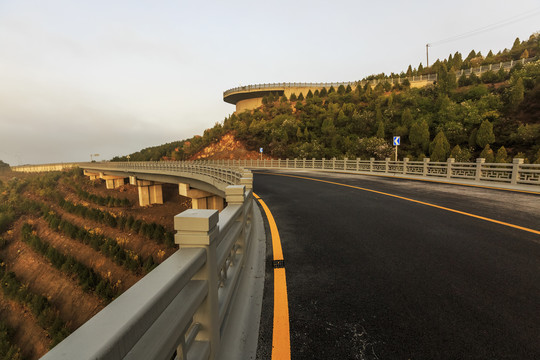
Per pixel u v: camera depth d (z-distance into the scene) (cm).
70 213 4394
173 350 115
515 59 5866
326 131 5044
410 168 1809
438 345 212
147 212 4231
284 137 5572
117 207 4506
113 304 91
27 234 3719
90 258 3006
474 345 211
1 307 2497
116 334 74
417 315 253
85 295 2447
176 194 5050
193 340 154
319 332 229
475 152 3491
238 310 260
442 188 1153
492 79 4744
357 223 605
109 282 2589
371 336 224
